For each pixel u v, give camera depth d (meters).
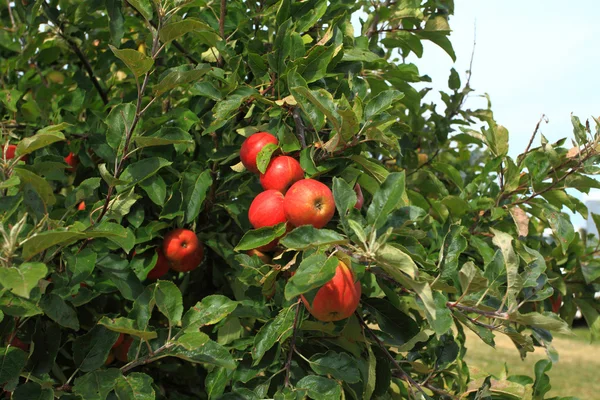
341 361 2.35
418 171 4.14
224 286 3.40
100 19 4.01
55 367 2.72
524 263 3.25
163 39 2.32
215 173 3.11
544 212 3.27
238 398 2.27
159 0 2.28
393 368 2.83
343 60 3.01
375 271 2.12
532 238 3.93
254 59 2.84
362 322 2.52
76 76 3.98
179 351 2.15
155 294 2.16
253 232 2.20
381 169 2.38
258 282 2.43
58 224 2.24
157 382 3.56
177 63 3.88
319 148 2.47
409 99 3.76
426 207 3.56
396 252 1.77
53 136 2.01
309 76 2.68
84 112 4.04
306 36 2.91
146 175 2.46
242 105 2.89
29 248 1.77
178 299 2.19
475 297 2.38
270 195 2.29
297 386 2.27
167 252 2.88
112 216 2.48
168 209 2.84
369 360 2.43
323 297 2.04
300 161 2.38
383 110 2.27
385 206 2.00
